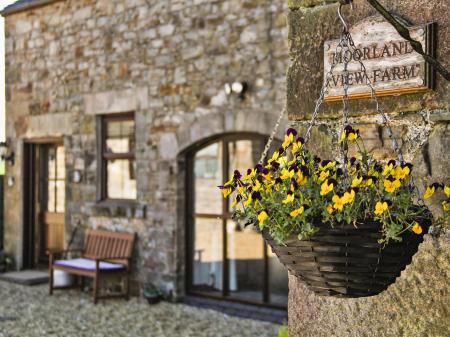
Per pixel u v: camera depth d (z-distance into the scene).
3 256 9.79
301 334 2.47
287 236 1.77
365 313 2.31
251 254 7.00
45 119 9.28
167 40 7.62
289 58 2.48
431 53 2.10
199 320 6.76
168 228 7.58
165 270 7.61
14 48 9.80
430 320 2.17
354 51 2.03
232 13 7.00
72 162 8.87
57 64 9.08
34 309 7.36
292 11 2.47
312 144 2.43
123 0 8.12
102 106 8.40
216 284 7.34
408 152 2.22
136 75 7.98
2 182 10.15
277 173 1.97
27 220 9.77
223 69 7.06
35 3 9.23
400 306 2.23
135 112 7.96
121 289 8.09
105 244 8.29
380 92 2.17
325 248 1.72
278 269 6.84
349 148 2.36
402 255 1.75
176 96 7.51
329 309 2.39
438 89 2.10
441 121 2.15
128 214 8.00
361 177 1.72
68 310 7.31
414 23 2.16
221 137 7.20
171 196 7.55
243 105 6.86
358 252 1.70
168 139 7.58
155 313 7.09
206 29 7.23
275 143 6.59
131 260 7.93
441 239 2.13
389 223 1.70
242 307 6.95
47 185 9.72
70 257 8.84
